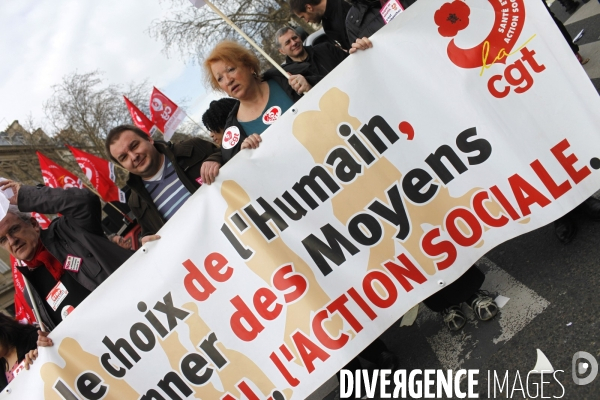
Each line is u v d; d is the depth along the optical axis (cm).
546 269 252
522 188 225
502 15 214
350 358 240
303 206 243
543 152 221
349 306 241
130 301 254
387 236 238
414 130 230
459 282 252
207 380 255
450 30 221
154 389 258
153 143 294
